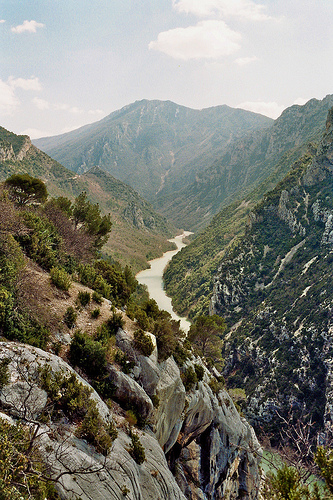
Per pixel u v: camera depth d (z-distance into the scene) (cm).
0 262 2038
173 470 3241
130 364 2195
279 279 11525
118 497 1297
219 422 3850
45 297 2272
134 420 1919
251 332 10244
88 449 1358
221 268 14188
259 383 8400
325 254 10344
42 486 1019
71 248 3688
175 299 15875
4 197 3250
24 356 1470
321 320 8112
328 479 1059
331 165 12725
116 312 2684
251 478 4472
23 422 1202
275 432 7138
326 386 7000
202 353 5334
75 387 1510
